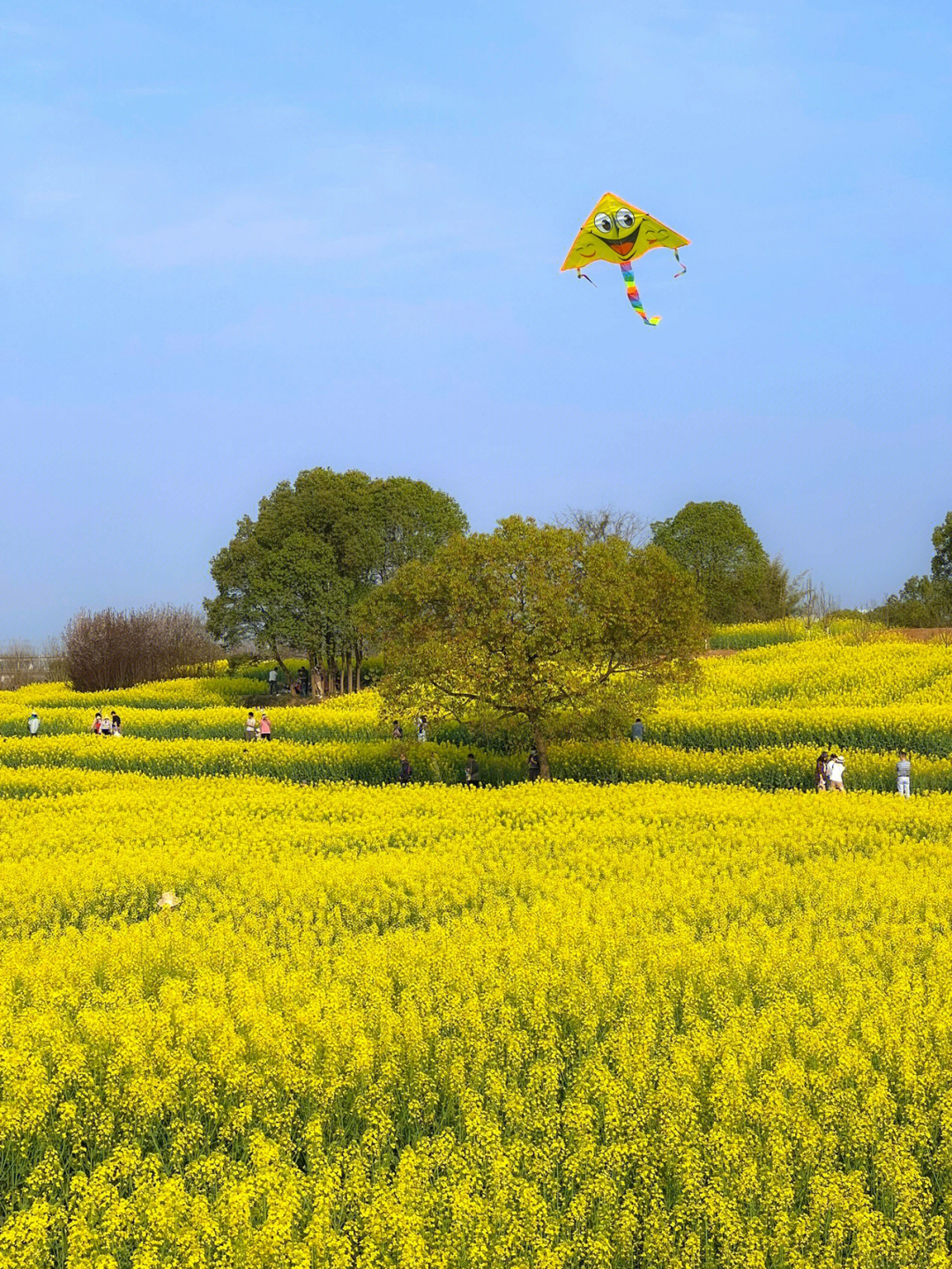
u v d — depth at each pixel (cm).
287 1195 684
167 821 2322
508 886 1652
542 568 2817
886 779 2812
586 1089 851
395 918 1551
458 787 2753
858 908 1485
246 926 1429
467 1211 675
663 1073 851
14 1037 938
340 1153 764
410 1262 646
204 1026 961
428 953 1185
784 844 1927
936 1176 790
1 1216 771
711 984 1098
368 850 2050
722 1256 671
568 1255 666
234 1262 659
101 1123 838
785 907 1549
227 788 2825
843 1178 716
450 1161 746
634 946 1220
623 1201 711
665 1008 1032
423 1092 888
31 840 2184
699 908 1465
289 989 1076
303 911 1487
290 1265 650
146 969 1216
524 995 1063
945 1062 925
